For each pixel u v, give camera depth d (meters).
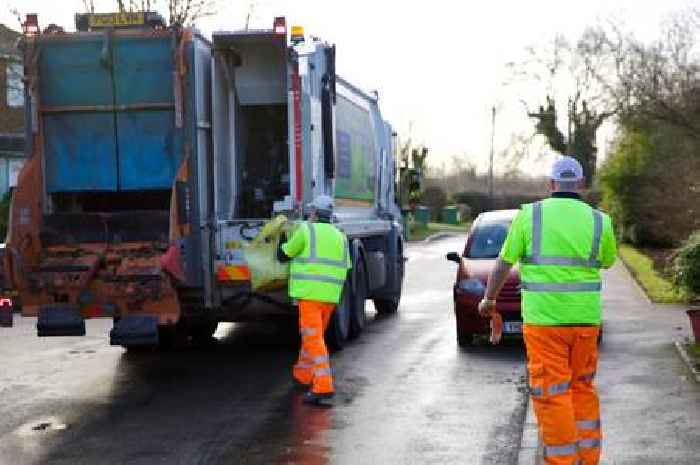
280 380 12.29
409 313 19.86
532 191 89.31
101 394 11.59
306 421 9.93
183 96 12.36
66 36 12.61
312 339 10.86
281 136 14.12
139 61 12.61
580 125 69.88
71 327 11.59
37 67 12.72
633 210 36.53
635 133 35.28
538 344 7.28
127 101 12.74
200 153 12.64
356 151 17.20
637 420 9.37
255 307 13.16
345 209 16.30
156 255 11.79
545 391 7.27
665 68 29.48
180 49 12.28
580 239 7.26
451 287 26.02
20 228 12.10
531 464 8.18
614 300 20.64
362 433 9.38
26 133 12.64
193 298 12.80
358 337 16.06
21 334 17.22
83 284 11.50
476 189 99.00
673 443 8.52
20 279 11.73
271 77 13.39
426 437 9.19
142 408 10.75
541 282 7.28
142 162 12.84
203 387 11.91
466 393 11.24
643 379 11.47
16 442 9.27
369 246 18.42
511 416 10.03
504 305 14.38
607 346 14.13
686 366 12.33
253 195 13.94
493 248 15.75
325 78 14.40
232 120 13.55
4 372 13.17
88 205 13.54
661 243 36.22
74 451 8.91
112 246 12.10
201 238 12.61
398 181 22.58
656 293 21.19
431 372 12.64
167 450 8.90
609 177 38.00
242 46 13.34
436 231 61.53
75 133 12.89
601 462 7.93
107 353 14.86
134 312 11.60
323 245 10.96
